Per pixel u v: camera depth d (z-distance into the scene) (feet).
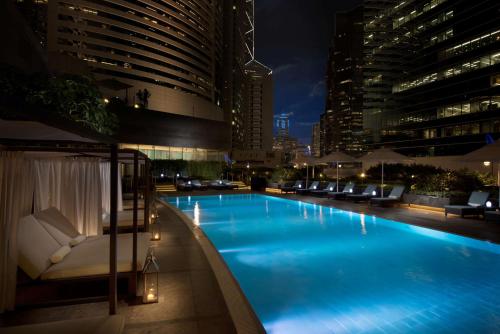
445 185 47.47
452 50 148.97
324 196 66.33
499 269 21.98
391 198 50.01
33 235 13.87
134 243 14.58
